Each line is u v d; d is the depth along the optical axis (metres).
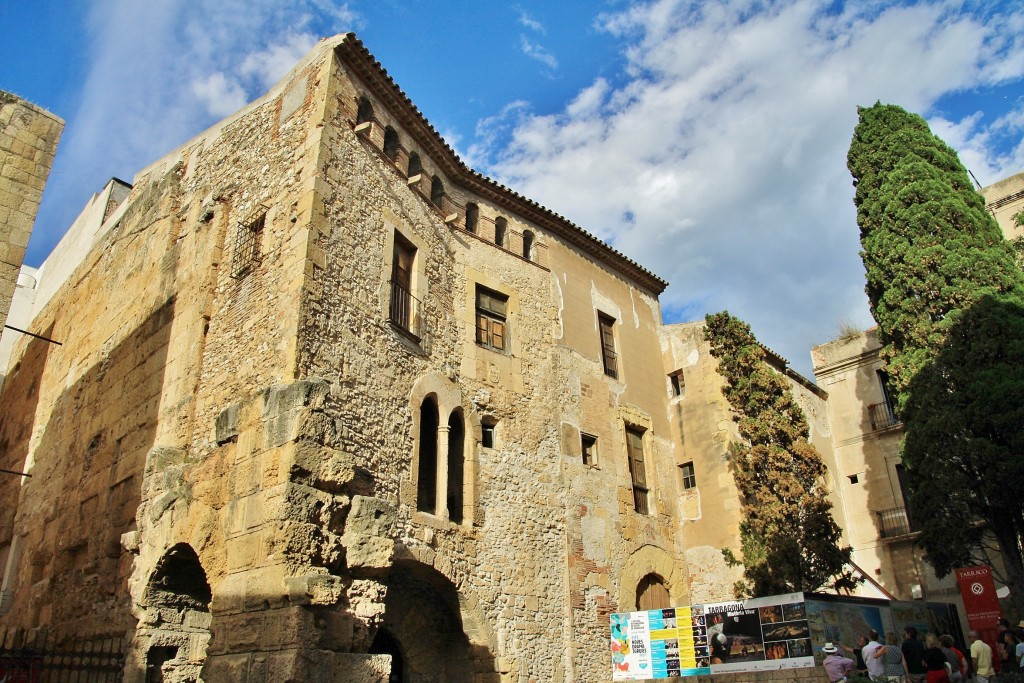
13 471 20.92
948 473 16.84
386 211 16.09
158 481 14.24
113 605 14.53
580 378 20.70
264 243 14.68
